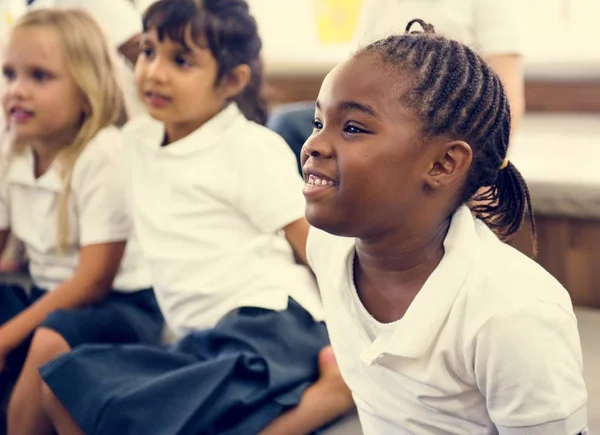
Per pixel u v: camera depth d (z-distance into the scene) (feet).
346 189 2.27
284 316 3.65
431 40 2.39
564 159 4.74
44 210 4.41
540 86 5.91
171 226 3.88
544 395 2.28
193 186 3.85
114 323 4.13
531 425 2.30
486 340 2.30
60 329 3.91
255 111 4.20
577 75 5.77
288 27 6.88
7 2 6.57
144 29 3.92
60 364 3.48
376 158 2.25
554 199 4.32
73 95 4.33
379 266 2.50
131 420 3.23
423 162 2.31
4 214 4.65
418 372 2.45
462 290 2.37
